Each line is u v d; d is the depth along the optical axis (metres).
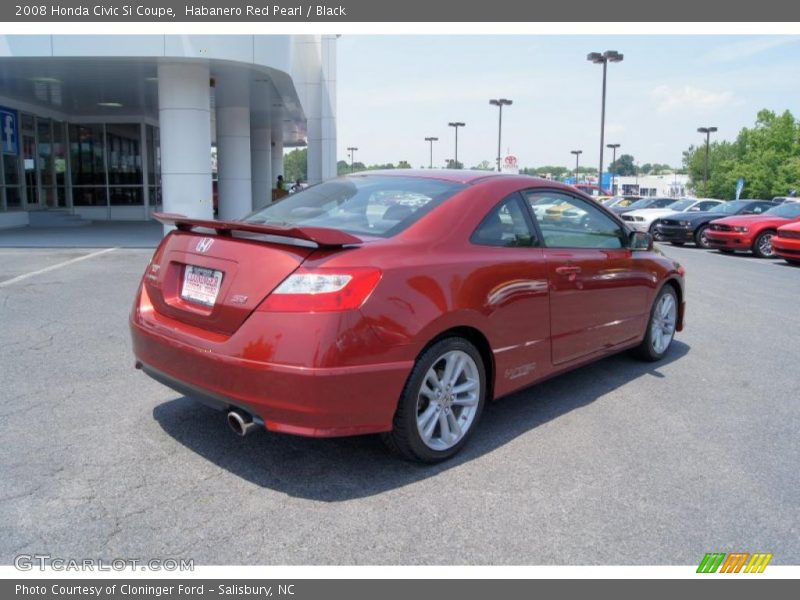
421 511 3.17
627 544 2.96
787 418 4.55
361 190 4.20
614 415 4.53
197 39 12.94
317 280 3.09
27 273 9.56
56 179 22.05
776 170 70.12
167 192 14.20
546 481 3.52
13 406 4.30
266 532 2.96
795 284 11.18
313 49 28.78
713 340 6.80
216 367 3.23
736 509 3.29
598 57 33.81
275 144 40.94
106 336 6.08
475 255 3.74
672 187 101.75
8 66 13.81
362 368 3.13
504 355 3.93
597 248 4.86
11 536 2.86
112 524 2.97
